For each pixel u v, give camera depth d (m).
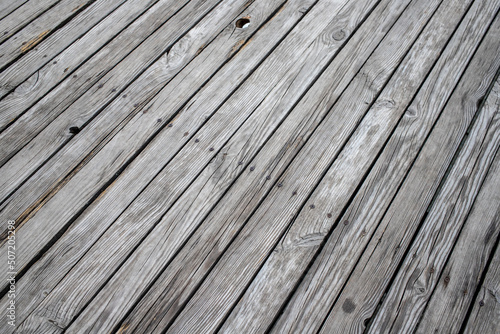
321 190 1.97
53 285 1.86
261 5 2.45
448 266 1.84
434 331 1.75
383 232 1.90
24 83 2.31
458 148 2.03
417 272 1.83
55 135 2.16
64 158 2.10
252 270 1.86
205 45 2.35
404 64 2.23
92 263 1.89
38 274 1.88
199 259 1.88
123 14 2.48
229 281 1.84
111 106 2.21
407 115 2.11
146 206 1.98
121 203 1.99
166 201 1.98
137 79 2.27
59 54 2.38
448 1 2.39
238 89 2.21
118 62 2.33
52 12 2.52
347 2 2.42
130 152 2.10
